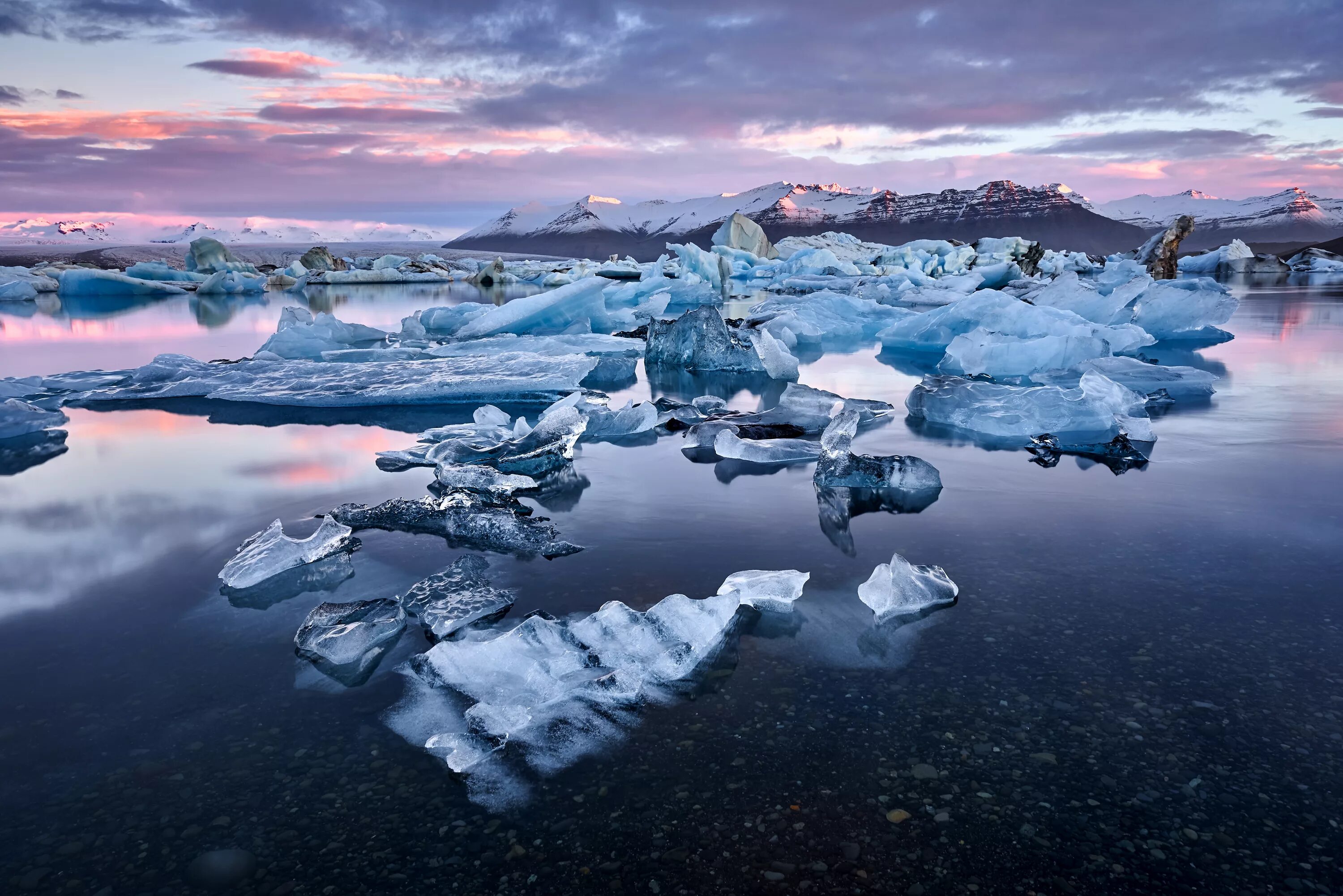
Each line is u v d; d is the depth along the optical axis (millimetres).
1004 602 2084
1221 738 1467
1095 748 1441
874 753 1445
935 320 8781
